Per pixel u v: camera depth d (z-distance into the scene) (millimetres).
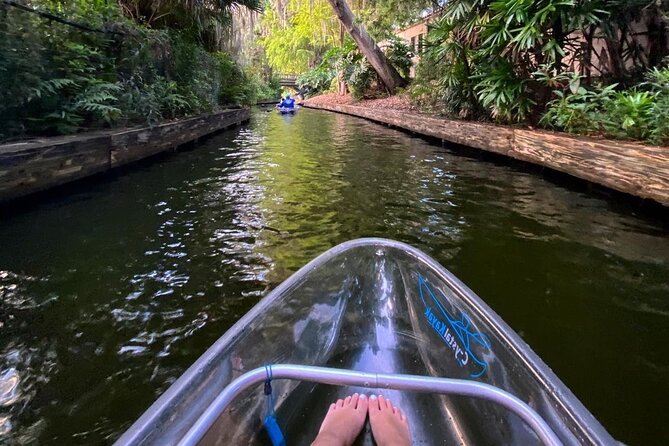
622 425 1351
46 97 3713
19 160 3010
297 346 1327
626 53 5191
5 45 3254
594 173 3529
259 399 1048
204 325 1845
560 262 2469
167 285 2178
